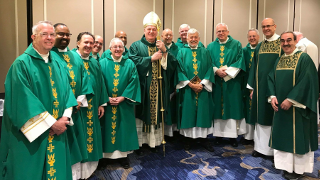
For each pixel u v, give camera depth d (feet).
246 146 11.46
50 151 5.67
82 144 7.14
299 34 10.77
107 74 8.75
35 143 5.45
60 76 6.22
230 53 11.09
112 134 8.71
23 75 5.29
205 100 10.63
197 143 11.78
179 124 10.88
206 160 9.70
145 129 10.07
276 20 18.93
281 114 8.13
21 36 13.05
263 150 9.73
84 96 7.25
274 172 8.61
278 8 18.83
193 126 10.61
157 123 10.03
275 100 8.32
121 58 8.95
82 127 7.26
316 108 7.68
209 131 11.28
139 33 15.55
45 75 5.67
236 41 11.32
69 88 6.41
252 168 8.94
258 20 18.40
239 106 11.10
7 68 12.93
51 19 13.46
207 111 10.67
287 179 8.08
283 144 8.02
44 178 5.62
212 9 17.08
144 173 8.54
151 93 9.89
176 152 10.62
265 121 9.48
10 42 12.89
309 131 7.89
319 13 19.88
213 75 10.74
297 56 7.97
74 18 13.93
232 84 11.07
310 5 19.57
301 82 7.68
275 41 9.51
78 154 6.87
